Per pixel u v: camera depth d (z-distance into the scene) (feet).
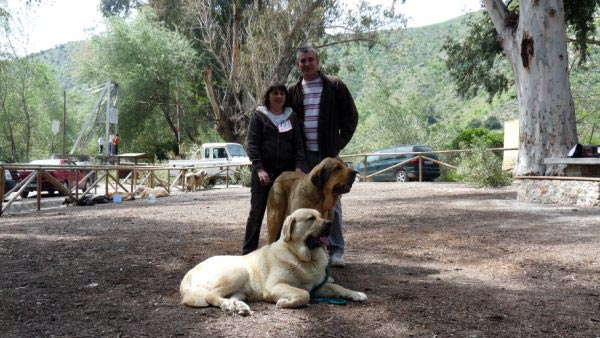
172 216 35.68
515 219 30.53
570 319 12.57
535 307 13.52
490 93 84.17
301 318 12.32
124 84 128.47
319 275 13.75
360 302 13.73
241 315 12.46
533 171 40.98
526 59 41.27
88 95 151.23
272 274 13.46
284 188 16.28
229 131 101.76
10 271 17.74
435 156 78.48
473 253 20.97
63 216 37.06
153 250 21.90
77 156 93.56
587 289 15.43
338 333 11.42
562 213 32.89
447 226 28.30
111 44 130.93
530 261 19.31
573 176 39.11
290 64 103.76
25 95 151.23
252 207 17.60
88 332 11.49
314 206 15.25
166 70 129.39
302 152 17.54
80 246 22.97
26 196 60.13
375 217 33.06
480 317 12.64
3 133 152.76
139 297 14.33
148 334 11.32
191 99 136.98
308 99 18.02
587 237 23.99
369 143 118.11
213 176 78.79
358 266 18.71
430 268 18.38
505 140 70.23
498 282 16.29
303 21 99.09
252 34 101.96
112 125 133.90
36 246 22.99
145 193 58.90
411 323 12.12
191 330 11.54
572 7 63.46
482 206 37.91
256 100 98.99
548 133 40.42
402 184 66.95
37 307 13.42
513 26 43.06
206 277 13.43
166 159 130.52
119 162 99.81
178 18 137.59
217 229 28.76
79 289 15.28
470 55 80.64
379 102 122.31
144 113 135.64
